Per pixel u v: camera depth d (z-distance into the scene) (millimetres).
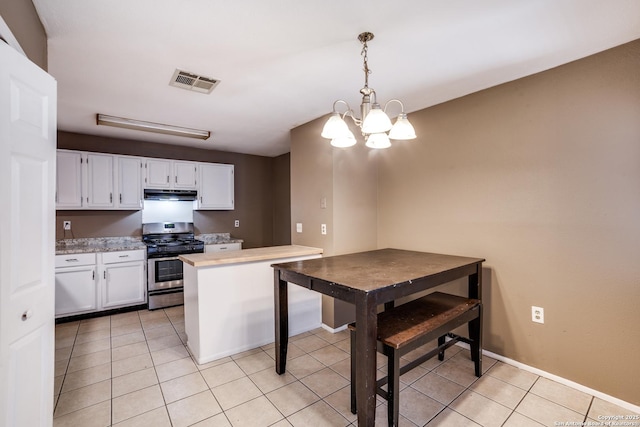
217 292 2549
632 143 1847
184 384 2182
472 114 2617
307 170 3426
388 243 3348
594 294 2006
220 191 4707
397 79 2354
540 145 2229
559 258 2152
